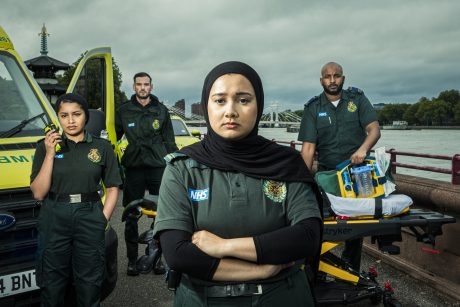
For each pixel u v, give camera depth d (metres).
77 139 2.59
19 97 3.41
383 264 4.35
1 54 3.54
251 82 1.34
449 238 3.63
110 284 2.81
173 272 1.39
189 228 1.33
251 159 1.35
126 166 4.23
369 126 3.52
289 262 1.27
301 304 1.38
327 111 3.66
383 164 2.96
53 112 3.48
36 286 2.49
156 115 4.25
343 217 2.86
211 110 1.34
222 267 1.25
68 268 2.54
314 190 1.43
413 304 3.35
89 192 2.54
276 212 1.33
